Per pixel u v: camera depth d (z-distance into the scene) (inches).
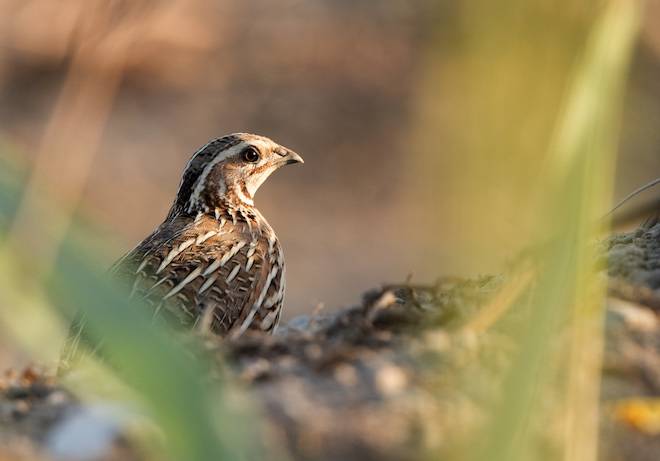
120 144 1389.0
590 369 193.5
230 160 538.0
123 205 1286.9
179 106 1493.6
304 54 1621.6
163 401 142.8
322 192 1402.6
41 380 284.0
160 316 432.5
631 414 219.8
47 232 142.8
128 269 450.6
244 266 470.9
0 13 1509.6
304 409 217.5
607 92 136.6
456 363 230.4
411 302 297.6
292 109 1539.1
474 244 132.2
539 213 137.5
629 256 316.2
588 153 137.2
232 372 240.2
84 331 354.9
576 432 177.8
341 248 1266.0
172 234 490.6
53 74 1470.2
